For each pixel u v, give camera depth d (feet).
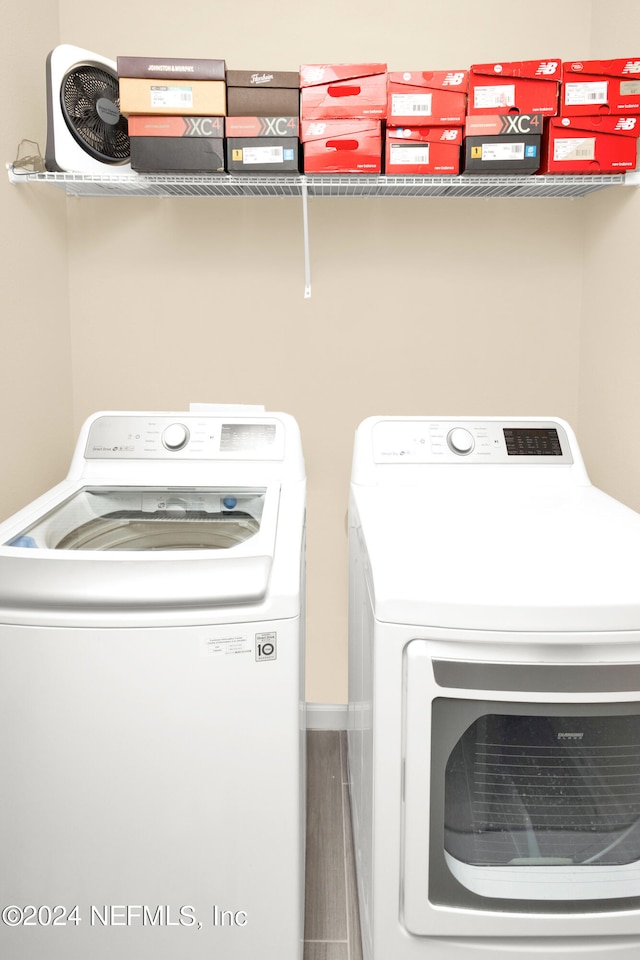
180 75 5.32
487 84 5.42
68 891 3.93
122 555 3.88
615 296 6.23
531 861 3.92
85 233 6.95
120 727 3.77
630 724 3.70
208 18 6.65
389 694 3.67
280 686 3.80
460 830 3.87
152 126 5.42
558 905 3.79
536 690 3.56
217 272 7.01
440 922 3.82
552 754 3.76
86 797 3.84
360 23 6.64
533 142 5.46
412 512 4.87
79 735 3.77
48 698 3.74
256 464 5.59
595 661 3.56
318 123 5.46
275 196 6.77
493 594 3.53
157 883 3.93
